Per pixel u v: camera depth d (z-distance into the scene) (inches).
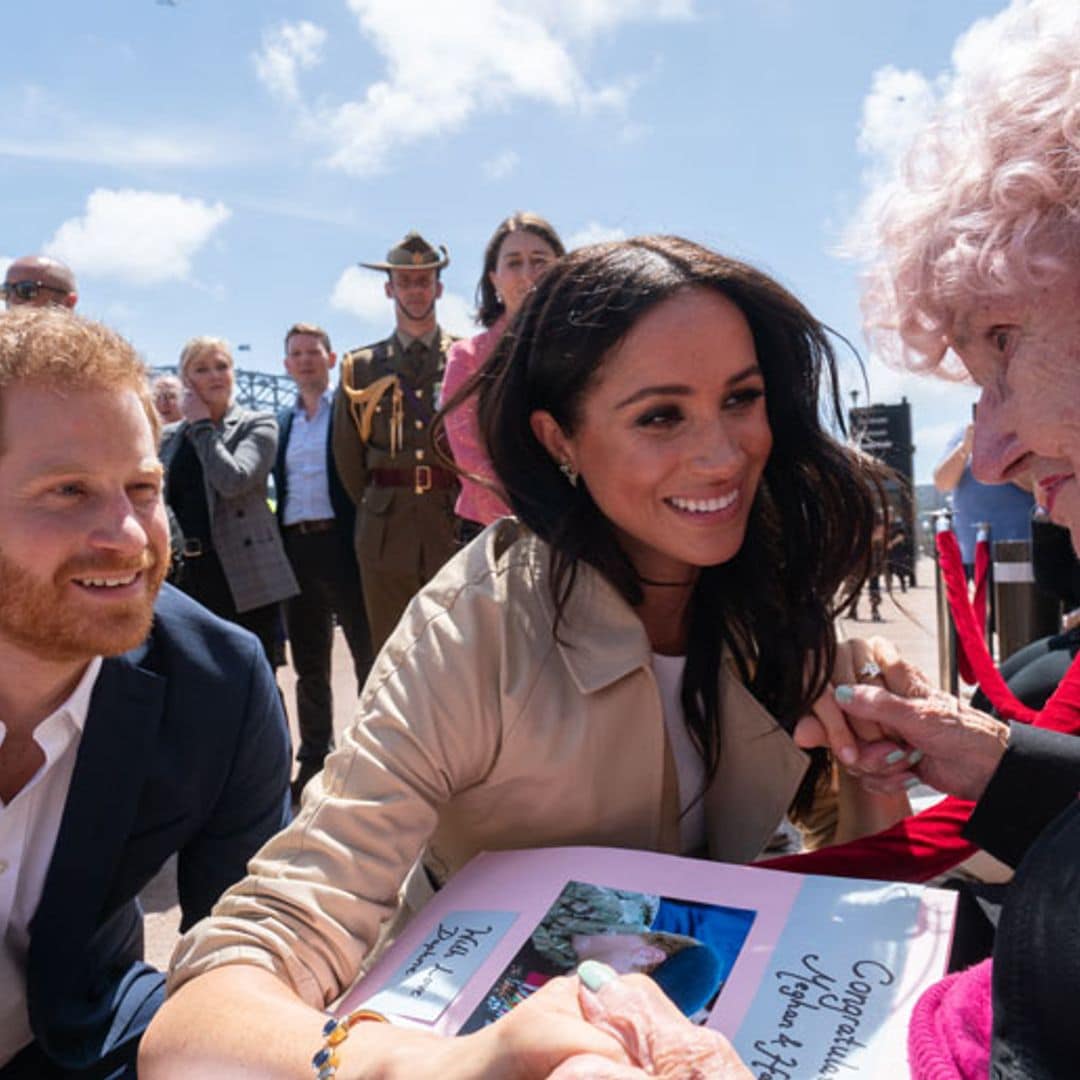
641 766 57.6
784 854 75.8
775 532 63.0
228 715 64.9
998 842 51.3
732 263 55.8
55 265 163.9
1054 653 74.2
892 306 40.6
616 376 54.6
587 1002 34.5
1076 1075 30.2
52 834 61.7
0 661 57.3
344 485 185.0
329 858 48.7
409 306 176.7
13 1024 63.8
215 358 186.9
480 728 54.6
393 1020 42.4
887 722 56.2
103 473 54.5
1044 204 32.8
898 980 41.2
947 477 163.6
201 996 43.8
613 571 58.4
